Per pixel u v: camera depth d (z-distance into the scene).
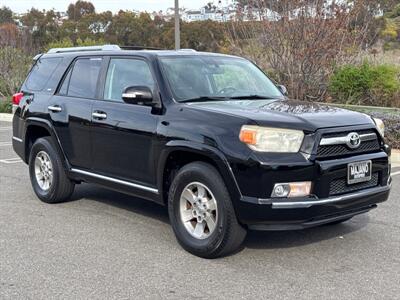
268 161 4.81
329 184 4.97
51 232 6.17
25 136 7.68
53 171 7.17
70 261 5.27
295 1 14.12
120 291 4.59
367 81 14.12
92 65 6.87
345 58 14.83
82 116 6.63
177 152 5.48
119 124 6.09
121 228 6.32
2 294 4.53
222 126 5.12
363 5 14.77
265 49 14.88
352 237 6.00
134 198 7.67
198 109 5.43
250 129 4.93
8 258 5.34
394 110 12.84
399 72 15.04
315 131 4.97
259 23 15.00
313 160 4.90
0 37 26.08
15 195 7.91
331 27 13.98
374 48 16.64
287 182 4.84
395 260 5.32
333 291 4.59
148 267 5.12
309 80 14.39
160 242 5.82
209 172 5.16
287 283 4.75
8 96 21.81
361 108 13.14
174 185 5.48
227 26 16.12
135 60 6.32
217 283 4.75
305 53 14.03
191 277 4.88
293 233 6.12
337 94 14.58
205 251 5.25
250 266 5.14
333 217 5.09
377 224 6.47
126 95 5.73
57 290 4.61
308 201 4.85
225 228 5.07
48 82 7.47
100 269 5.07
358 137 5.22
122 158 6.14
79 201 7.52
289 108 5.54
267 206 4.81
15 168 10.07
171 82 5.88
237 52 15.34
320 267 5.12
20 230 6.24
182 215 5.49
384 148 5.58
